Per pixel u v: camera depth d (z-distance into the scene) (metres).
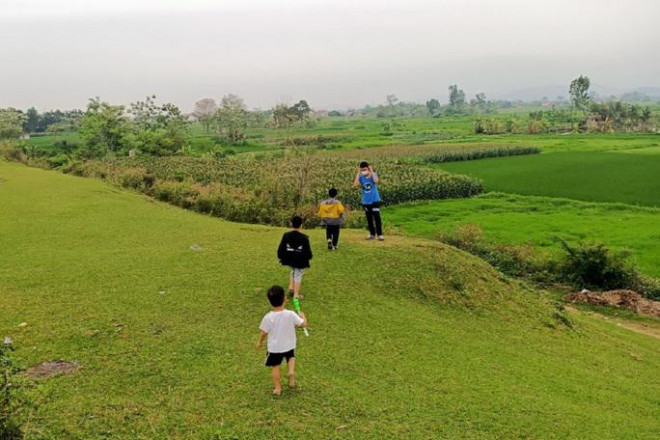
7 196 25.42
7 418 6.43
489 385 9.66
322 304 12.42
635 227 34.12
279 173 47.59
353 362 9.79
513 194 48.66
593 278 23.09
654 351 15.64
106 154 74.06
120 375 8.59
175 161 60.50
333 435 7.39
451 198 48.34
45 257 15.17
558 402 9.49
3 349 7.05
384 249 16.34
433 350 10.94
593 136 114.31
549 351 12.86
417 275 15.03
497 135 124.75
